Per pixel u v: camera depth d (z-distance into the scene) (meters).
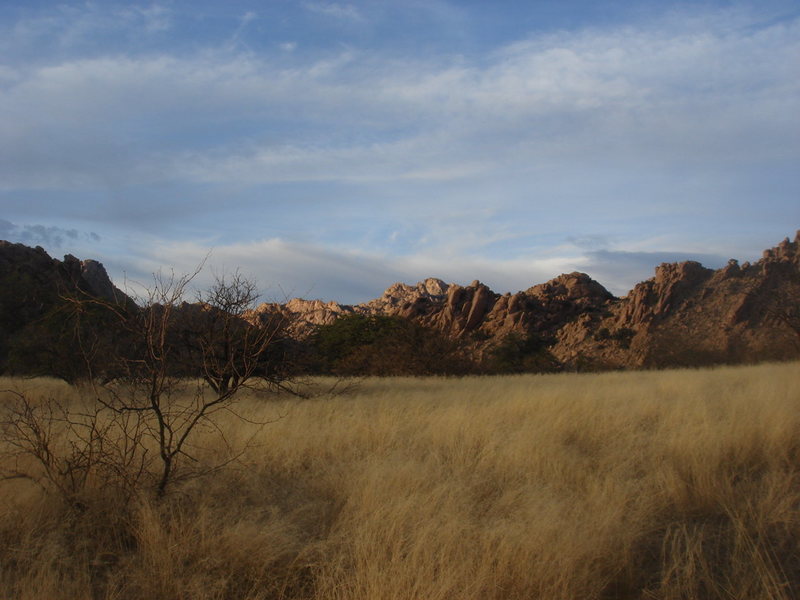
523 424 7.71
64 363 12.52
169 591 3.34
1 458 5.04
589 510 4.46
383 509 4.27
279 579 3.54
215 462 5.71
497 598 3.28
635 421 8.09
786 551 3.96
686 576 3.54
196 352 9.66
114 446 5.03
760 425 6.91
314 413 8.90
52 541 3.75
